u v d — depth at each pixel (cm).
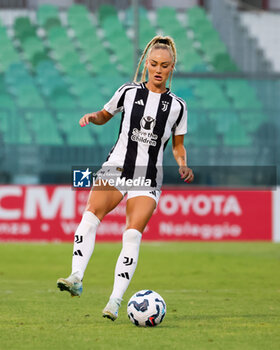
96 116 1608
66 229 4741
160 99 1599
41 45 6944
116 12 7344
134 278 2992
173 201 4791
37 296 2202
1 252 4091
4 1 7219
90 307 1891
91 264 3603
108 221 4750
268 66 6769
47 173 5250
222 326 1495
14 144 5266
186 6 7475
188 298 2192
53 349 1194
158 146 1591
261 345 1245
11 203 4734
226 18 6969
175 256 3947
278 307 1930
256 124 5550
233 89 5900
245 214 4819
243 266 3534
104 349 1193
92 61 6900
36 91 6294
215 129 5528
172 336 1339
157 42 1638
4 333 1377
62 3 7512
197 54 6831
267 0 7312
